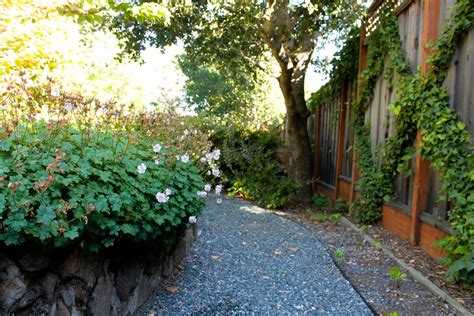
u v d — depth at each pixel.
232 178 7.03
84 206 1.79
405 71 4.04
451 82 3.18
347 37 5.98
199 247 3.58
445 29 3.17
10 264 1.60
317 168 8.20
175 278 2.85
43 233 1.60
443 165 3.05
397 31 4.36
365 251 3.69
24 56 3.16
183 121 3.87
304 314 2.38
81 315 1.87
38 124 2.27
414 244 3.64
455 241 2.79
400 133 4.03
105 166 2.14
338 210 5.86
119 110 2.86
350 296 2.64
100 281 2.01
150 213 2.19
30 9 3.15
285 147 7.93
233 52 6.06
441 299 2.57
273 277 2.98
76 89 3.44
